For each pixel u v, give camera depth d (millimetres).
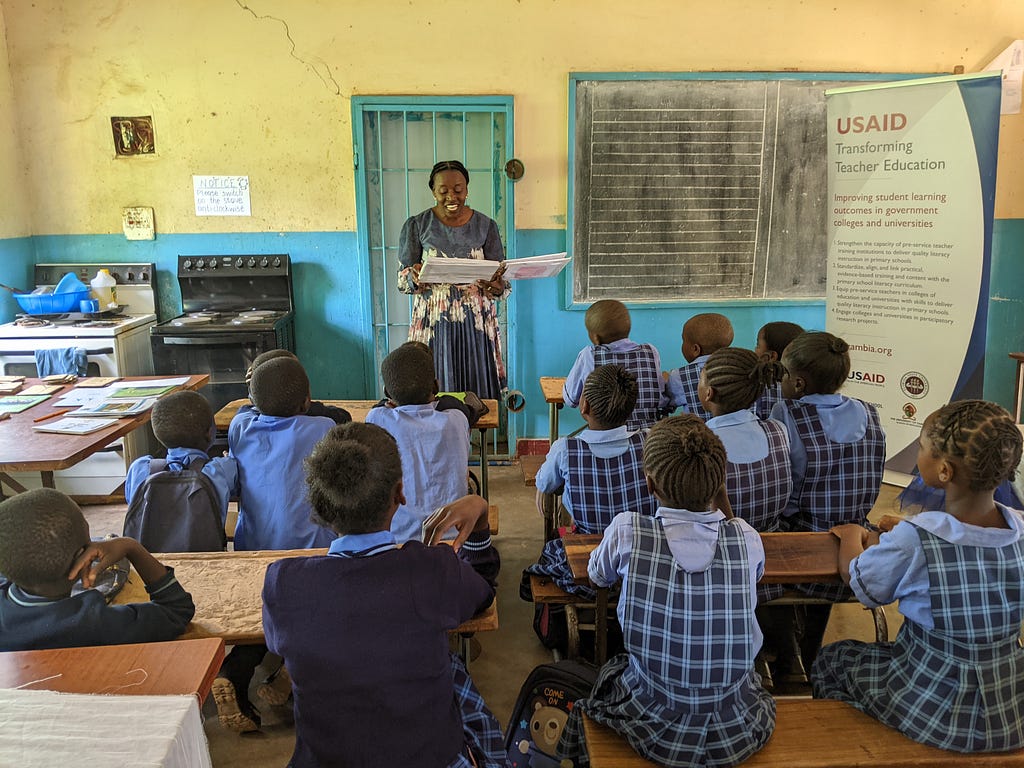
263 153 4094
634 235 4246
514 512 3602
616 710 1409
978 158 3273
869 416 2088
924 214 3428
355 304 4309
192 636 1395
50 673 1084
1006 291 4461
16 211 3986
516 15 3996
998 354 4535
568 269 4246
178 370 3807
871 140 3500
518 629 2584
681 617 1322
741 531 1388
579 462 1916
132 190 4102
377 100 4039
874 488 2090
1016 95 4203
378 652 1157
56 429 2447
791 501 2139
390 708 1169
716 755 1321
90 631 1254
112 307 4000
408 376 2123
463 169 3637
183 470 1911
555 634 2326
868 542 1747
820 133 4195
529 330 4340
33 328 3684
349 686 1156
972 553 1324
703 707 1322
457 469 2109
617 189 4180
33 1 3863
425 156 4215
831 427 2068
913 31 4137
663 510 1408
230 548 2635
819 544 1755
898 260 3533
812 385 2123
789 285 4387
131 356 3863
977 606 1318
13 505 1216
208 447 2064
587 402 1936
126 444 3664
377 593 1164
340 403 3164
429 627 1191
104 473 3668
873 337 3674
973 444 1306
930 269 3455
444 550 1268
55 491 1268
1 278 3873
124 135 4039
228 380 3842
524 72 4059
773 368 1914
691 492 1358
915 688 1395
